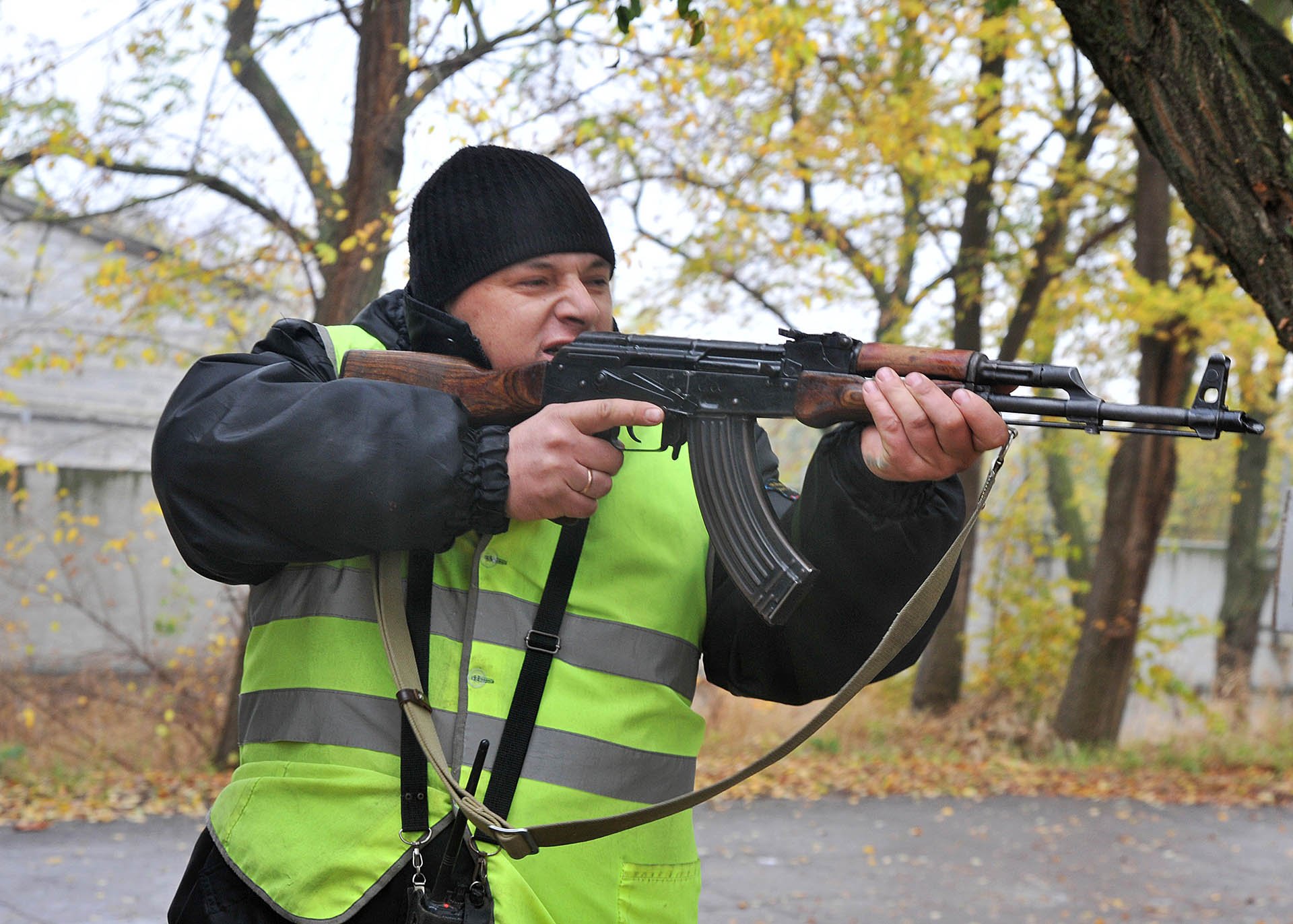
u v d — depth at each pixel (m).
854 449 1.53
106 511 14.59
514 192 1.71
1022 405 1.41
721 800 9.09
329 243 8.20
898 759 11.23
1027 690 13.38
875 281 13.82
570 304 1.72
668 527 1.75
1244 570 17.28
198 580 15.02
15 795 7.93
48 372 16.64
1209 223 2.04
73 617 14.21
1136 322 10.98
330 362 1.77
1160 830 8.70
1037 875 7.17
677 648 1.71
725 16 8.85
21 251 14.71
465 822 1.51
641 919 1.63
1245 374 12.14
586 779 1.58
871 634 1.62
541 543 1.66
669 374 1.61
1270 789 10.52
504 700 1.59
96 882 5.88
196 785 8.44
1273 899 6.79
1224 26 1.99
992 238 12.91
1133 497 11.77
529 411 1.68
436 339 1.76
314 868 1.52
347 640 1.62
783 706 12.42
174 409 1.57
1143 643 18.75
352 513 1.47
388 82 7.44
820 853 7.48
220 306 10.45
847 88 11.50
